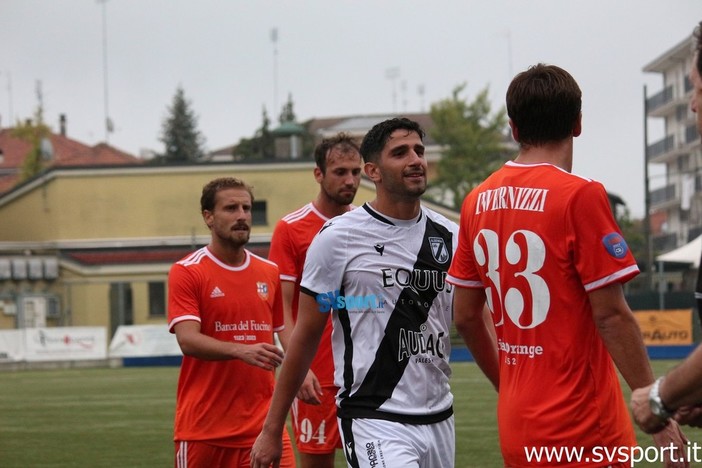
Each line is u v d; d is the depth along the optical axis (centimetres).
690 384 803
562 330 1003
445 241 1305
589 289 985
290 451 1623
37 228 9394
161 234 9312
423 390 1277
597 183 999
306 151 16450
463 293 1135
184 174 9325
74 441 3109
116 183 9350
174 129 19175
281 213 9256
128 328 7812
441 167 13925
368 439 1256
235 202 1669
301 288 1298
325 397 1812
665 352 6812
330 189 1820
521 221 1023
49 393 5050
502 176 1059
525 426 1016
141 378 6091
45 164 15500
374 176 1295
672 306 7525
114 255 9250
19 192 9400
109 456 2778
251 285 1697
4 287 8819
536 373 1016
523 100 1038
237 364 1623
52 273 8962
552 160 1039
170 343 7775
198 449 1631
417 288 1281
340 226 1291
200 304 1662
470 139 13825
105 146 17612
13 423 3653
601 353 1005
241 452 1633
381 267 1277
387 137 1277
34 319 8838
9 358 7662
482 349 1168
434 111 14062
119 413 3969
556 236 1002
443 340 1299
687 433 2800
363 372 1273
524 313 1023
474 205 1090
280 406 1309
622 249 980
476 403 3972
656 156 15388
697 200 14288
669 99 15050
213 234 1686
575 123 1042
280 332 1764
